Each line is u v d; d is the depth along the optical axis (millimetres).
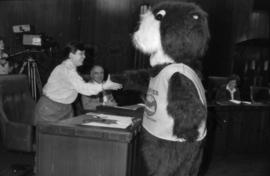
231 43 5949
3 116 2611
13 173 2738
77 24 5621
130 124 1712
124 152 1505
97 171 1545
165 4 1726
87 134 1531
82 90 2312
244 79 5762
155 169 1625
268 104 3625
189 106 1481
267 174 3113
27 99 3051
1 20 5527
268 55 5902
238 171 3170
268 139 3633
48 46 4664
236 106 3383
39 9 5547
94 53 5637
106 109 2264
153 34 1657
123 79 2166
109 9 5641
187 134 1491
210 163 3352
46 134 1604
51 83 2521
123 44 5652
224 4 5863
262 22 6027
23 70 4387
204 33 1665
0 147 3400
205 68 5805
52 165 1605
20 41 4812
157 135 1609
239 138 3479
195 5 1756
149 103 1678
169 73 1585
